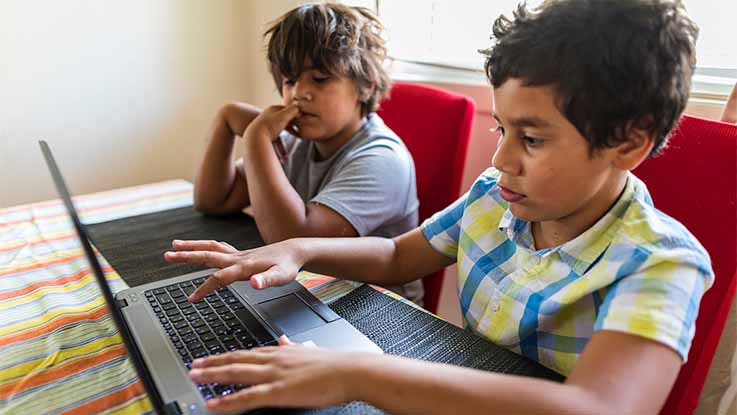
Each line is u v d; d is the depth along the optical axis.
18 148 1.54
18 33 1.46
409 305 0.69
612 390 0.41
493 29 0.56
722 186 0.65
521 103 0.47
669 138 0.59
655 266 0.48
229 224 1.03
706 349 0.66
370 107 1.08
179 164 1.86
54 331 0.63
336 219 0.92
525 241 0.65
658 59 0.45
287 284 0.69
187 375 0.51
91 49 1.58
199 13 1.74
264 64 1.80
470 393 0.41
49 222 1.00
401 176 1.02
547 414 0.39
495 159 0.52
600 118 0.46
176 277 0.74
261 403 0.43
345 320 0.63
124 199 1.17
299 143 1.17
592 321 0.55
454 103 1.10
